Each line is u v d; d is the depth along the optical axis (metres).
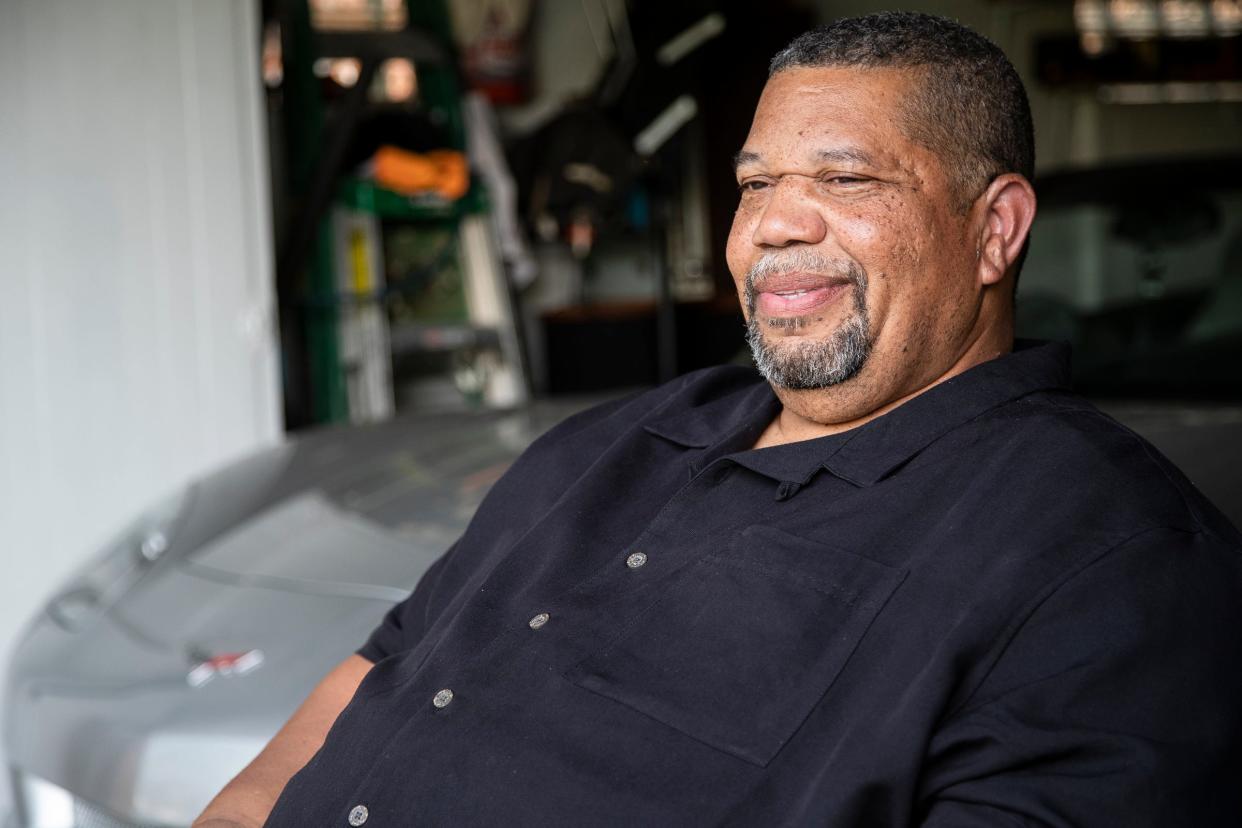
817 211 1.09
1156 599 0.88
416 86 4.41
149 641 1.60
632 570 1.07
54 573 3.45
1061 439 0.99
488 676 1.04
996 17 5.99
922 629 0.92
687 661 0.98
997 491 0.97
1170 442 1.70
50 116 3.37
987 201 1.12
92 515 3.46
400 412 4.41
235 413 3.53
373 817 1.01
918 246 1.08
